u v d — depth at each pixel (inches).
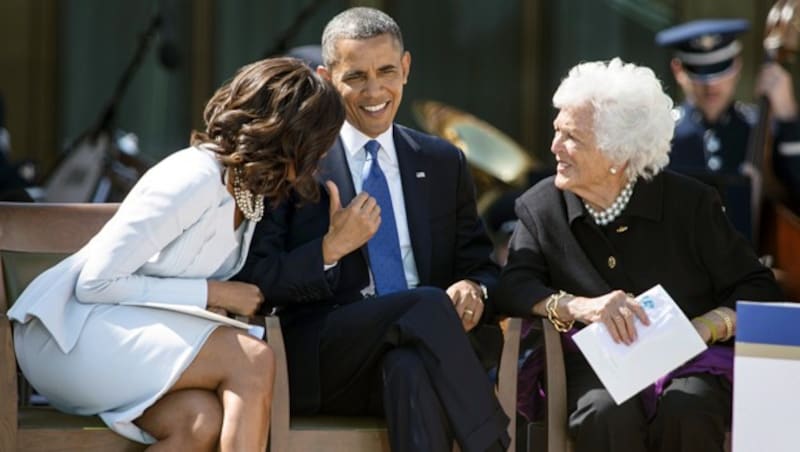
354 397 599.5
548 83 1412.4
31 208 607.8
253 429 538.9
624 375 571.5
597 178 605.9
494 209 1024.2
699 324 595.8
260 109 566.9
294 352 596.7
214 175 559.2
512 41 1416.1
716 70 993.5
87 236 610.2
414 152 641.6
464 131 1098.1
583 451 583.2
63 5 1390.3
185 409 544.7
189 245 560.4
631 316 575.8
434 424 560.1
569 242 613.9
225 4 1387.8
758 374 543.2
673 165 992.9
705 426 581.3
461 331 573.0
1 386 546.6
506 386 581.6
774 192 842.2
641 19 1400.1
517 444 650.2
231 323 556.7
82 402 554.6
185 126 1380.4
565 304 595.2
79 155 1006.4
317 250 589.9
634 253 612.7
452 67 1418.6
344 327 587.5
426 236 631.8
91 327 551.5
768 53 879.1
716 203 616.1
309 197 589.9
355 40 627.5
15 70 1389.0
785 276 810.2
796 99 1192.2
